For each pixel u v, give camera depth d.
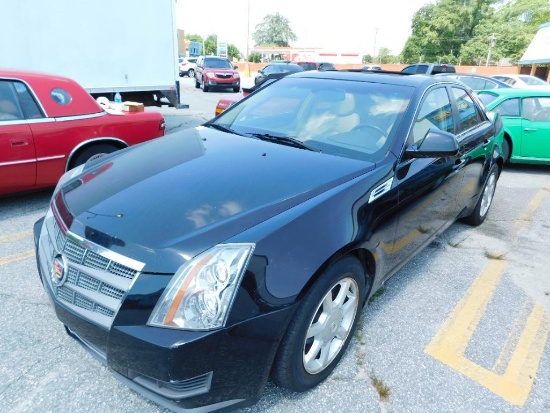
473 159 3.76
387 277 2.79
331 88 3.27
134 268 1.72
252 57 70.81
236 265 1.73
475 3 49.44
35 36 6.43
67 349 2.44
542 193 6.04
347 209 2.17
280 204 2.03
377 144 2.70
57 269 1.97
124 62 7.48
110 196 2.13
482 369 2.48
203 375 1.71
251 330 1.75
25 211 4.48
